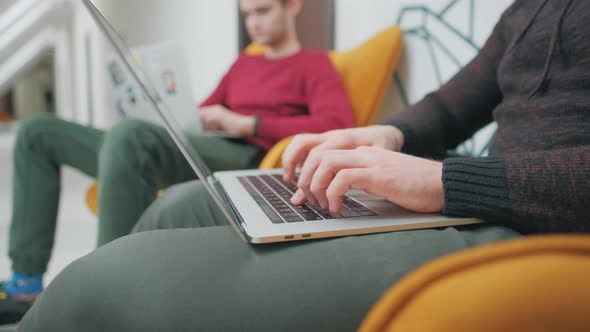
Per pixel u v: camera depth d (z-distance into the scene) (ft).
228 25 7.17
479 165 1.44
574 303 0.56
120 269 1.12
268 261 1.18
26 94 12.59
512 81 2.12
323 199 1.58
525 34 2.11
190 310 1.06
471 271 0.62
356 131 2.15
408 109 2.57
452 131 2.51
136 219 3.04
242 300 1.08
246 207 1.65
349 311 1.10
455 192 1.43
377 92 4.45
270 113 4.79
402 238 1.29
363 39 5.06
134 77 1.47
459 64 3.65
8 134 11.96
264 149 4.37
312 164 1.62
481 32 3.38
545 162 1.37
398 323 0.65
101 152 3.16
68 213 6.81
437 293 0.61
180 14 8.23
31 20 11.41
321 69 4.60
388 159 1.55
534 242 0.61
